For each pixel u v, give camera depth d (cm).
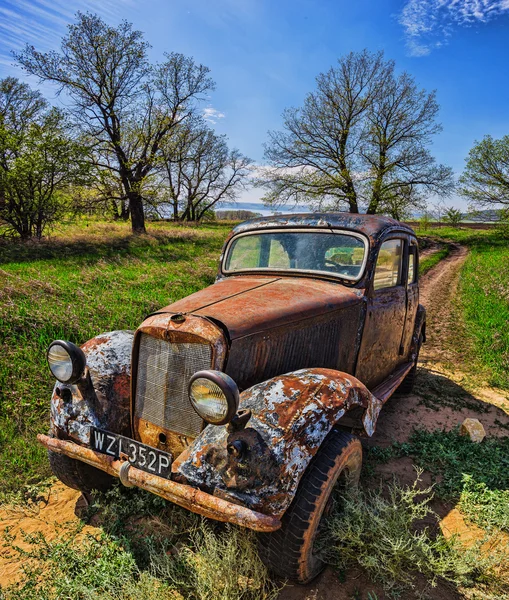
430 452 400
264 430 223
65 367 281
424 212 3431
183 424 266
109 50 2303
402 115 3170
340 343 346
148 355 280
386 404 526
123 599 238
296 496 226
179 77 2573
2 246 1645
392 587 246
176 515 304
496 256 2662
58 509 326
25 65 2223
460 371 673
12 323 647
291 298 320
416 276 521
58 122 1930
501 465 375
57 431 292
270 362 286
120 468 243
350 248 381
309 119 3281
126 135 2528
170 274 1218
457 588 249
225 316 271
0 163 1808
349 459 257
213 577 236
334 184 3253
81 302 810
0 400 475
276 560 229
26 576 260
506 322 960
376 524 261
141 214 2620
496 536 290
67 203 2161
